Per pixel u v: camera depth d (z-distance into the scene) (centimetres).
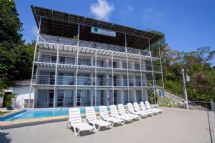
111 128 856
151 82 2853
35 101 1791
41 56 1902
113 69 2052
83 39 2344
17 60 2061
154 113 1370
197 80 3175
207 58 4128
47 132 759
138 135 717
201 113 1440
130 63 2489
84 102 2077
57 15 1692
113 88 2008
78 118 860
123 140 644
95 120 909
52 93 1944
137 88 2352
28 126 876
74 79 1991
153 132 770
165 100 2548
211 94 2934
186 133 751
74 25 1939
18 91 1725
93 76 2173
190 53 4147
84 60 2161
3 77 507
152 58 2436
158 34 2275
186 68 3806
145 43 2609
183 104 2088
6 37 1755
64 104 1961
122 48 2220
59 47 1827
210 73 3183
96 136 701
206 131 789
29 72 2438
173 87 3431
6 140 633
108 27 2014
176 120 1096
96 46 2038
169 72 3925
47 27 1970
